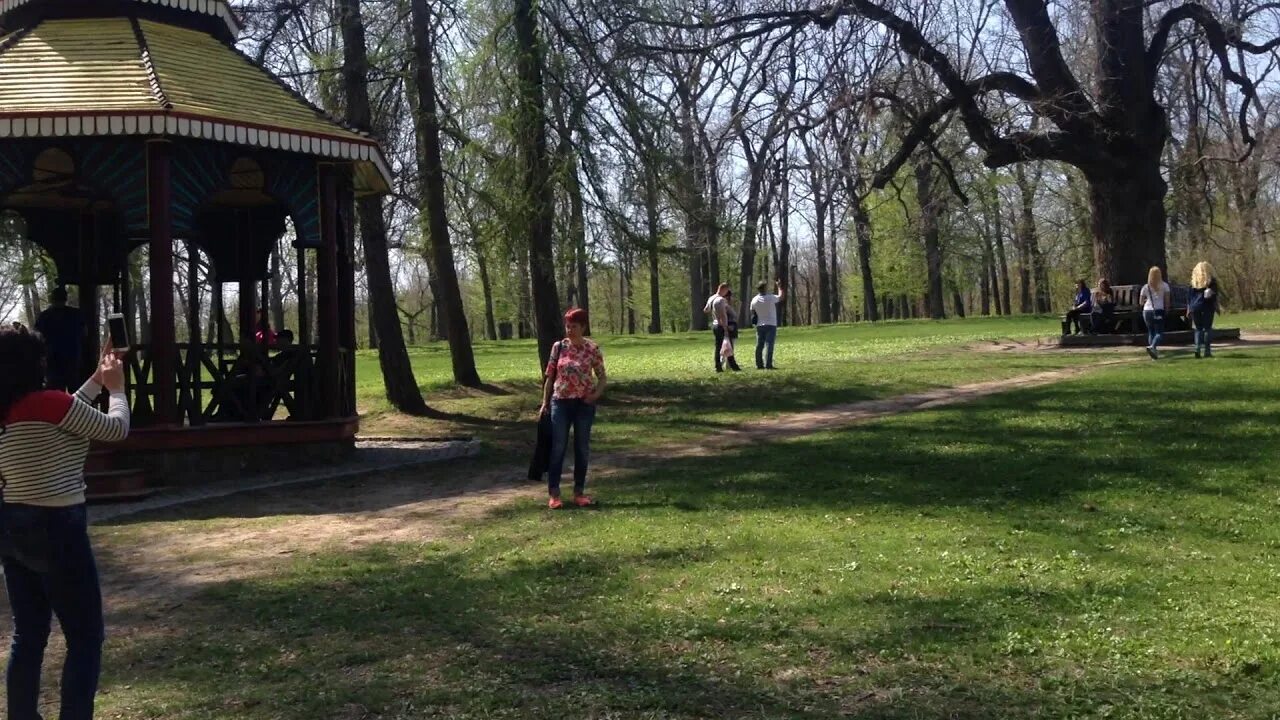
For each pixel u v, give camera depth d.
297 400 14.25
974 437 12.44
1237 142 28.48
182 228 13.41
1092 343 26.81
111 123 12.43
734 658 5.41
